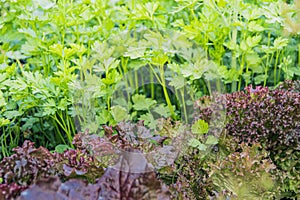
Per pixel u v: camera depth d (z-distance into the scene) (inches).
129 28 68.8
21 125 67.9
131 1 70.7
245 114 57.9
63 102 58.9
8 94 60.4
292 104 57.6
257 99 58.5
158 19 69.5
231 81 68.1
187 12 74.7
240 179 52.6
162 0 76.0
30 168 46.5
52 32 68.7
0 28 67.1
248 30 67.9
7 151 64.9
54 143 67.6
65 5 66.5
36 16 63.4
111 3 74.3
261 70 69.7
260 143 57.3
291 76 70.1
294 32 65.9
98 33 70.7
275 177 53.8
